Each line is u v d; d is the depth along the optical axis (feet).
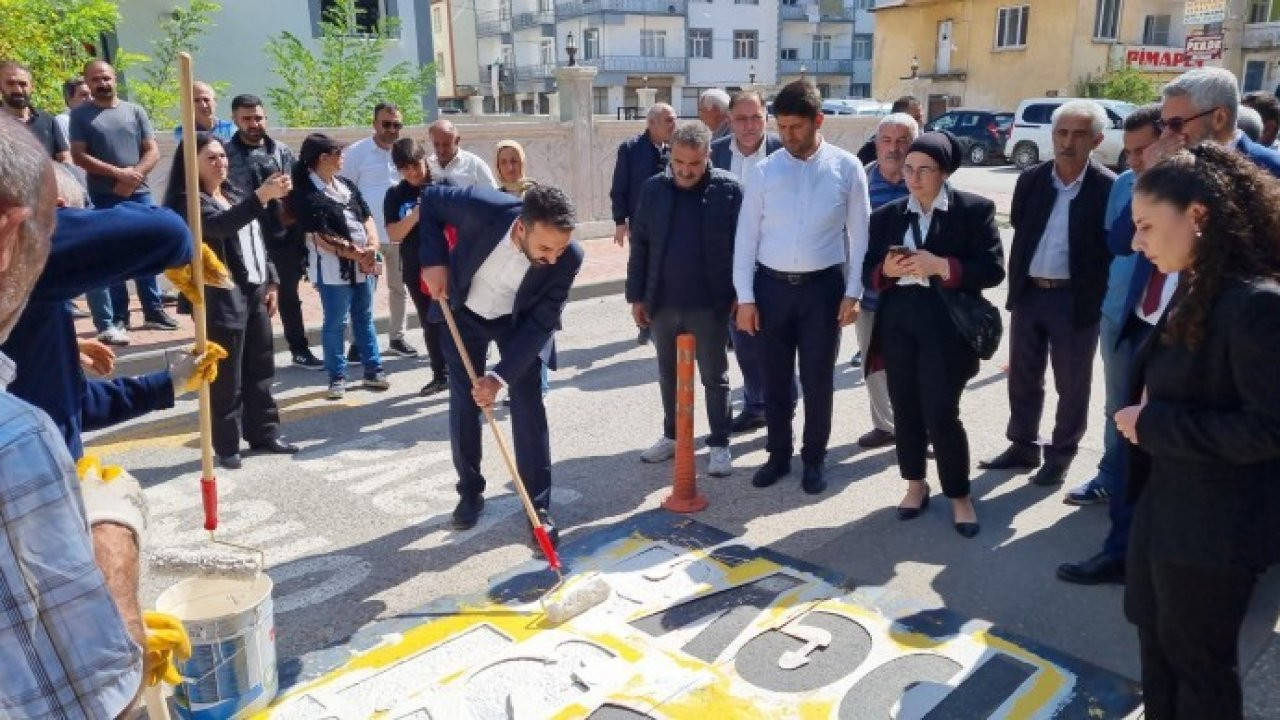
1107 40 100.78
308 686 9.59
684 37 170.91
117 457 16.37
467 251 12.17
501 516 13.91
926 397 12.50
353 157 22.93
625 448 16.89
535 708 9.22
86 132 22.59
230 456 15.83
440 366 20.04
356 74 46.93
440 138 19.93
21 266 3.93
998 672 9.70
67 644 3.73
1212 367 6.71
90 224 6.45
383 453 16.69
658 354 15.57
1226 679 7.19
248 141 20.31
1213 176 6.67
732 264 14.55
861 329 16.35
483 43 196.75
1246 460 6.50
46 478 3.68
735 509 13.99
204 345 8.40
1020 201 14.11
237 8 50.75
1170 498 7.09
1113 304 12.37
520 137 35.99
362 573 12.21
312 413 18.99
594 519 13.83
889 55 120.98
